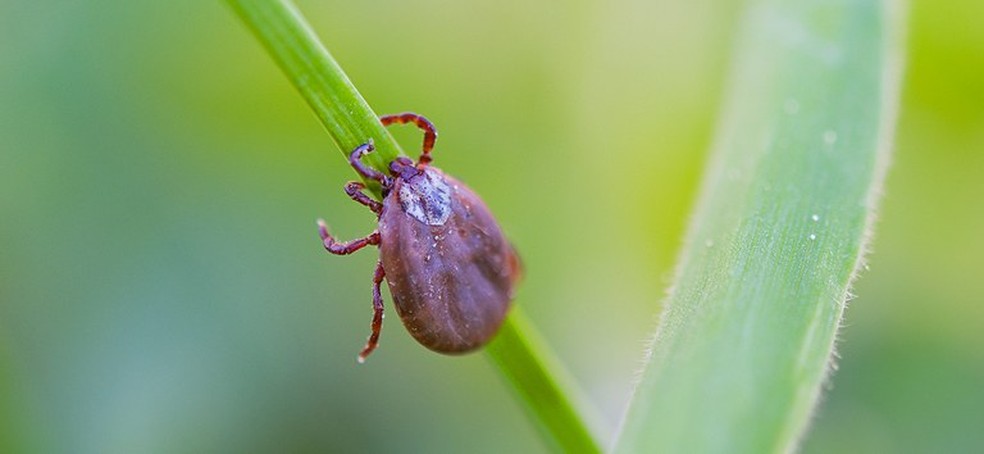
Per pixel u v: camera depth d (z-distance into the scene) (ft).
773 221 0.27
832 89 0.28
